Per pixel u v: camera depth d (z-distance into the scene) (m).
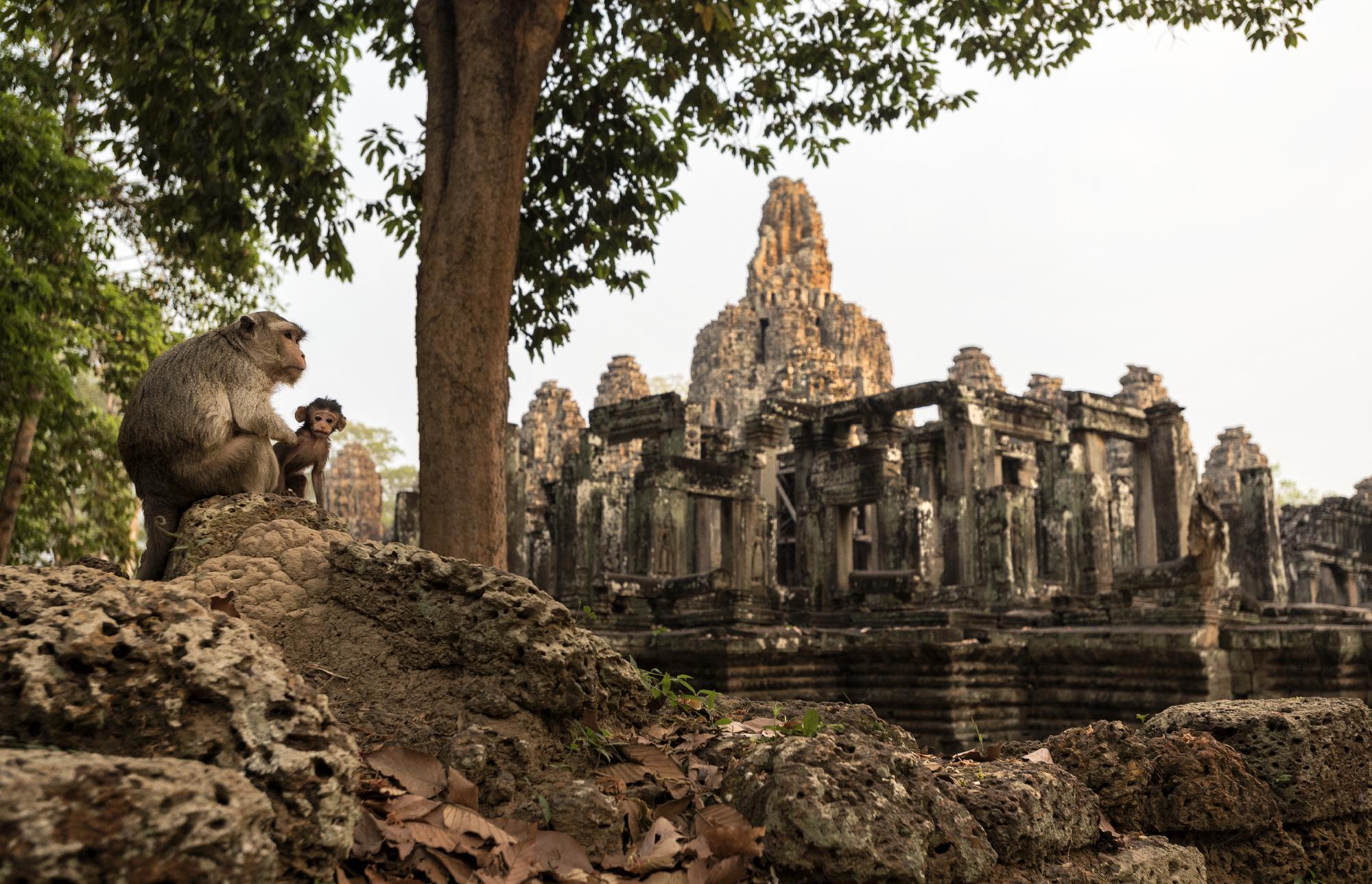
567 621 3.60
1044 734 14.09
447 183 9.02
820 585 23.75
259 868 2.00
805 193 52.31
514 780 3.21
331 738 2.47
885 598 20.47
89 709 2.22
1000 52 11.70
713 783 3.44
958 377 44.91
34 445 15.80
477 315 8.77
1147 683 13.59
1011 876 3.32
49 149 11.77
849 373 47.12
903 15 11.58
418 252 9.16
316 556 3.86
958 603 23.39
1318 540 31.39
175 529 4.28
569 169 11.59
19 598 2.51
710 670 13.55
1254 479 28.06
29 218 11.77
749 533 22.75
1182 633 13.36
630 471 42.62
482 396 8.67
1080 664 14.23
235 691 2.41
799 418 30.42
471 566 3.65
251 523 4.00
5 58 12.30
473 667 3.51
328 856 2.35
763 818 3.13
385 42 11.45
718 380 47.75
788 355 41.69
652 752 3.55
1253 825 4.29
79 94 12.93
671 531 22.28
